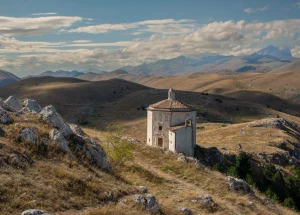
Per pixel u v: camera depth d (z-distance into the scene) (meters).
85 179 23.41
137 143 55.19
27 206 17.44
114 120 164.38
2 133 24.78
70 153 26.61
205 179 38.34
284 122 123.00
